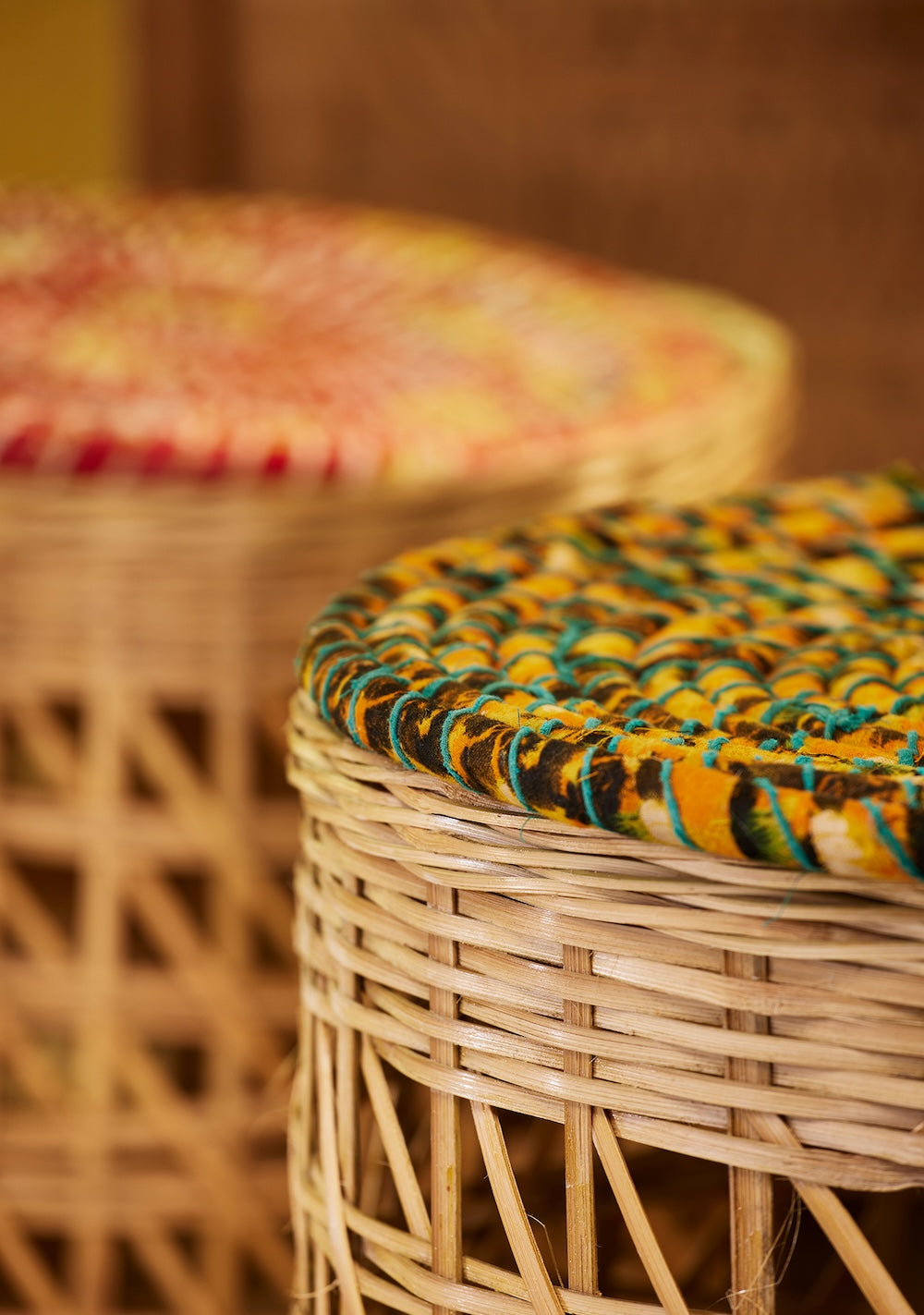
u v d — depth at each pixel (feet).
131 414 5.09
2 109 11.78
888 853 3.06
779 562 4.01
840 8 10.03
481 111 10.97
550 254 8.27
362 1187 3.55
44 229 7.91
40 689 4.91
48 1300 5.49
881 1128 3.19
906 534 4.09
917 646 3.68
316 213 8.57
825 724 3.40
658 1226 5.40
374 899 3.43
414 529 4.88
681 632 3.69
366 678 3.39
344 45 11.06
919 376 10.63
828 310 10.71
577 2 10.54
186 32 11.16
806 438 10.95
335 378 5.88
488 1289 3.39
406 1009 3.40
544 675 3.52
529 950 3.30
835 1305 4.68
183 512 4.67
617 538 4.06
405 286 7.43
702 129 10.59
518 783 3.21
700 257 10.85
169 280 7.29
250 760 4.97
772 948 3.17
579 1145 3.30
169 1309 5.78
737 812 3.11
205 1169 5.31
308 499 4.72
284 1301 5.81
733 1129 3.23
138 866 5.05
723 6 10.25
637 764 3.16
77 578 4.73
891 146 10.23
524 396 5.82
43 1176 5.33
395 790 3.36
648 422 5.49
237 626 4.80
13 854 6.27
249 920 5.12
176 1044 6.17
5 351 5.92
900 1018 3.17
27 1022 5.31
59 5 11.42
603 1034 3.27
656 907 3.21
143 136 11.52
